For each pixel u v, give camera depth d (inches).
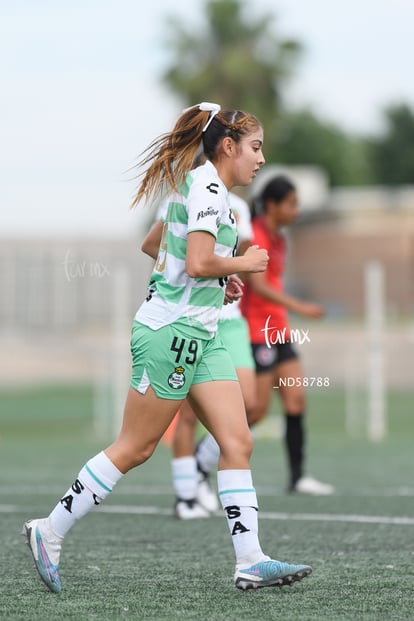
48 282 4542.3
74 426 2365.9
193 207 634.8
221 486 671.8
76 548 865.5
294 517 1041.5
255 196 1163.9
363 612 620.4
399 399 3038.9
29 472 1472.7
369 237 7126.0
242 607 634.2
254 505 671.8
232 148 657.6
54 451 1785.2
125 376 2704.2
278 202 1146.7
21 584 708.0
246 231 994.1
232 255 666.2
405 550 851.4
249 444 670.5
